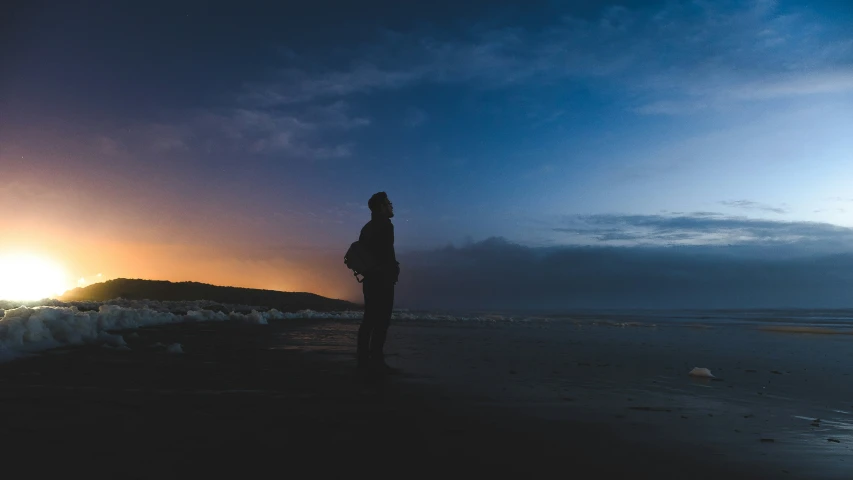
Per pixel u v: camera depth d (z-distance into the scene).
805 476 2.08
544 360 5.94
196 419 2.63
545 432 2.66
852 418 3.26
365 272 4.92
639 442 2.53
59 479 1.76
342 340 7.25
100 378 3.65
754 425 2.99
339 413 2.90
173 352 5.27
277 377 4.06
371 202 5.21
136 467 1.91
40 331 5.29
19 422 2.45
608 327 13.86
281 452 2.15
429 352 6.45
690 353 7.25
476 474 1.98
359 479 1.88
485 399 3.48
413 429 2.61
